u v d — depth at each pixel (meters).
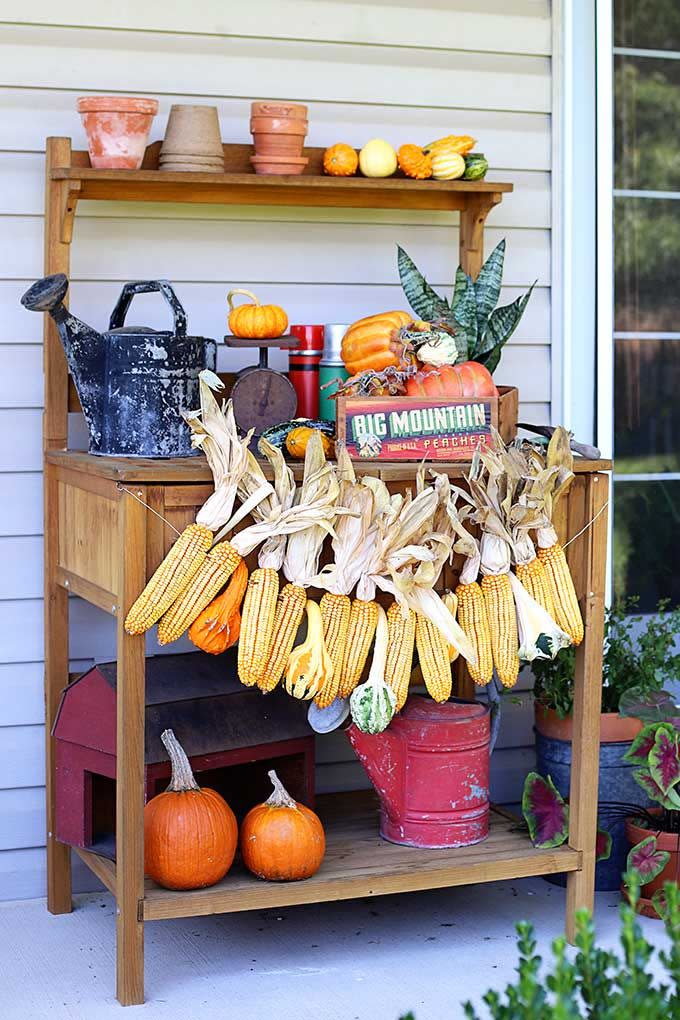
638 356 3.46
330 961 2.66
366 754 2.80
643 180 3.43
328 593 2.54
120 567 2.38
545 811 2.83
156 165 2.96
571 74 3.37
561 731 3.03
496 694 3.02
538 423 3.43
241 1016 2.39
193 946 2.75
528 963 1.28
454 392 2.72
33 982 2.56
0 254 2.96
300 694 2.47
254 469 2.42
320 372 2.98
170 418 2.61
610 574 3.46
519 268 3.38
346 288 3.25
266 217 3.16
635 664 3.15
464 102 3.29
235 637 2.48
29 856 3.06
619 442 3.45
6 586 3.01
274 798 2.63
